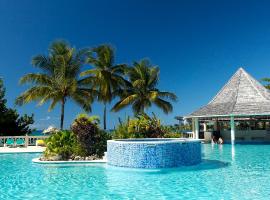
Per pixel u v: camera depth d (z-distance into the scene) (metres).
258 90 28.86
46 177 12.20
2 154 21.19
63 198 8.94
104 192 9.56
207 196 8.83
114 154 14.45
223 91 31.02
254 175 12.03
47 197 9.07
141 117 20.77
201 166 14.04
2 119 35.81
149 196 8.97
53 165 15.30
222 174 12.30
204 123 35.41
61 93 31.05
